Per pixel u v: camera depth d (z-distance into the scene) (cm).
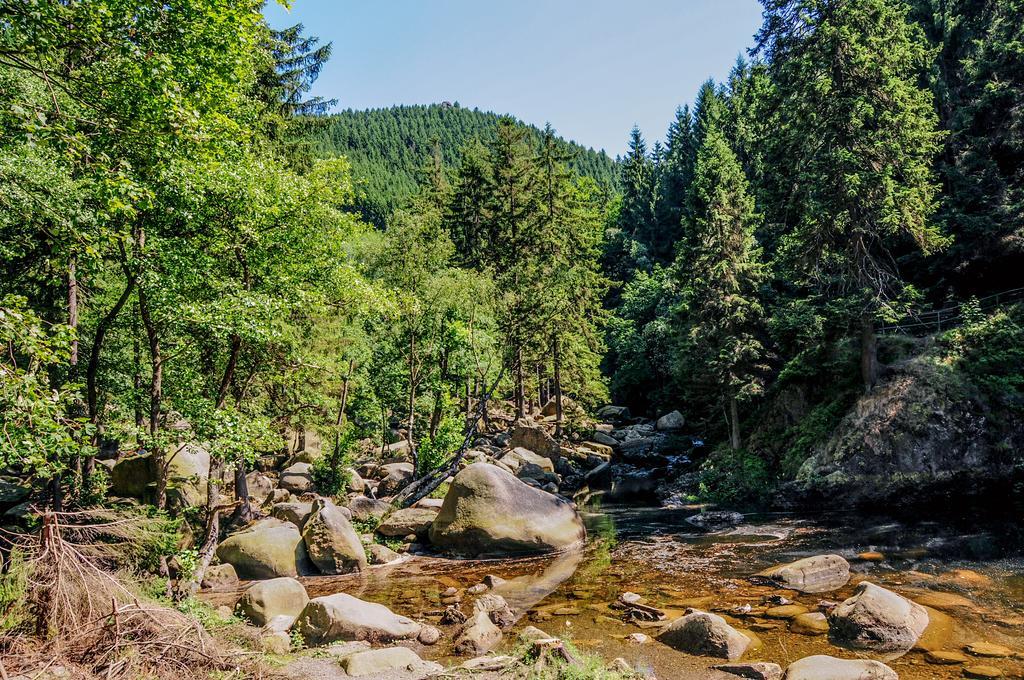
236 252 1418
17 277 1417
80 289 1541
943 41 3231
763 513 2061
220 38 978
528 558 1612
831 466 2114
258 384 1691
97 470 1495
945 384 2078
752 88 4469
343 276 1664
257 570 1453
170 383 1452
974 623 909
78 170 1078
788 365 2658
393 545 1767
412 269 2666
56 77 883
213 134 997
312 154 2942
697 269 2825
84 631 663
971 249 2597
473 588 1300
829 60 2138
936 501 1936
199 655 717
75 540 904
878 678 709
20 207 967
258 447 1220
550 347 3078
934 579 1141
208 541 1235
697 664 820
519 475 2962
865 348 2258
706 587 1204
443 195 4700
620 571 1392
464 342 2731
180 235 1252
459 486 1764
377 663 793
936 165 2902
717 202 2855
